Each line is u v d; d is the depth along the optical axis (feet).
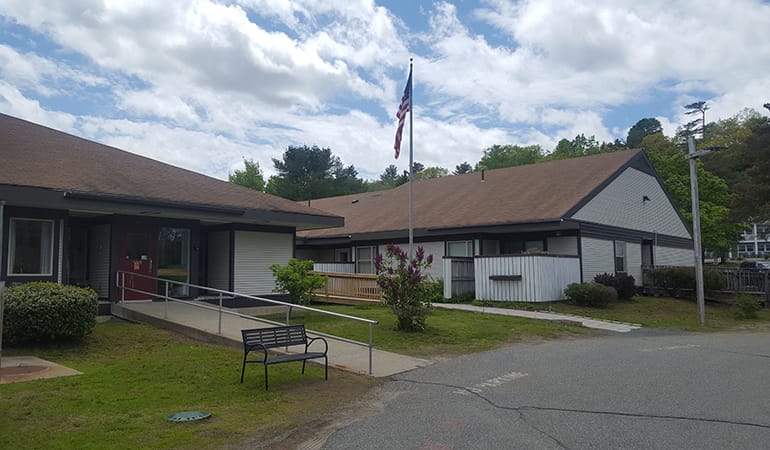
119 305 50.19
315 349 39.06
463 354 38.86
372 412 24.72
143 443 20.13
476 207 83.05
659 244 94.63
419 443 20.04
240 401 26.22
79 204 44.57
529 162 231.50
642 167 91.91
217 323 44.45
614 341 45.62
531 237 77.82
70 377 29.50
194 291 57.00
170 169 62.75
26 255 45.29
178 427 22.06
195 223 57.52
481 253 77.15
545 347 41.83
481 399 26.43
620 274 74.79
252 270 60.75
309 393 28.04
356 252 92.53
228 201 56.13
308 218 61.00
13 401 24.89
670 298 79.87
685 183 134.51
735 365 33.96
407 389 29.09
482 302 67.56
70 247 53.83
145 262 53.72
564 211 70.69
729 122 232.32
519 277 66.44
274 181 208.23
